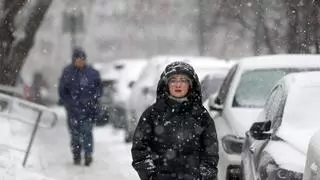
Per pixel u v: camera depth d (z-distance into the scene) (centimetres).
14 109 2666
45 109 2261
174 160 1174
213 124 1195
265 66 2131
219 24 5269
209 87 2830
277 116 1521
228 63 3253
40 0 3469
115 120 3859
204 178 1169
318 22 3369
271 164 1326
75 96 2542
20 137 2678
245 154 1625
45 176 2064
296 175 1253
